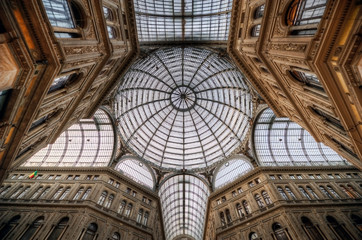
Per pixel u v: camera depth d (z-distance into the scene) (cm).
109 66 1673
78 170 2616
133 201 2548
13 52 606
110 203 2317
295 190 2336
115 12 1579
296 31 971
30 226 1845
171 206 4078
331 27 676
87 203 2059
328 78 809
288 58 1038
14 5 619
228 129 3591
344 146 1472
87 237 1823
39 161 2967
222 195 2817
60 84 1080
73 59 930
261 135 3067
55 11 855
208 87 3734
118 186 2580
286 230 1870
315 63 787
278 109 2036
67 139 3070
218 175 3366
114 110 2845
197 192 3909
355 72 682
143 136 3578
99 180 2439
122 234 2075
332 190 2395
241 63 1906
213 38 2738
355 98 762
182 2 2458
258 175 2633
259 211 2208
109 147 3006
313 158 3006
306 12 888
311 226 1870
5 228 1831
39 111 961
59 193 2280
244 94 2988
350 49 646
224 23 2522
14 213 1962
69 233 1733
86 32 1096
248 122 3123
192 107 3978
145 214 2562
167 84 3769
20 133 854
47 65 768
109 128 2956
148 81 3453
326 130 1428
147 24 2606
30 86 765
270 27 1170
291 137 3078
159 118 3878
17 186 2403
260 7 1391
